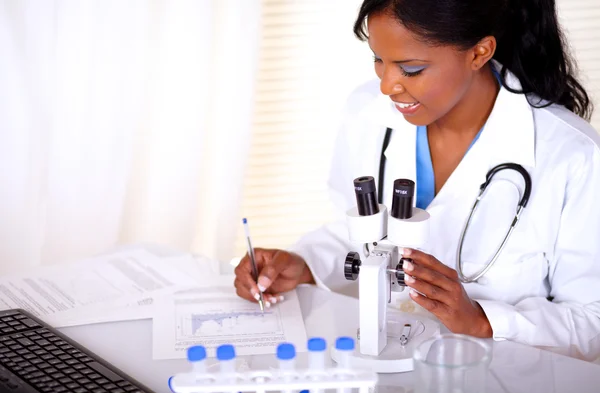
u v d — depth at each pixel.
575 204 1.42
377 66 1.33
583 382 1.12
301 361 1.18
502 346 1.23
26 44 2.15
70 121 2.24
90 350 1.23
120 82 2.29
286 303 1.38
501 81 1.45
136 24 2.27
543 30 1.42
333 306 1.38
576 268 1.42
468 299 1.26
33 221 2.28
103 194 2.34
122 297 1.41
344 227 1.67
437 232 1.48
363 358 1.15
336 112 2.65
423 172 1.55
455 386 1.11
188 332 1.28
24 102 2.19
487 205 1.46
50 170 2.27
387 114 1.55
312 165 2.67
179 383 0.97
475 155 1.45
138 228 2.48
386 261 1.17
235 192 2.55
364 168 1.62
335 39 2.59
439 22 1.20
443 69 1.25
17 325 1.25
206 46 2.38
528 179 1.41
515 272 1.46
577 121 1.47
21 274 1.51
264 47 2.57
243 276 1.40
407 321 1.26
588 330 1.34
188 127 2.42
